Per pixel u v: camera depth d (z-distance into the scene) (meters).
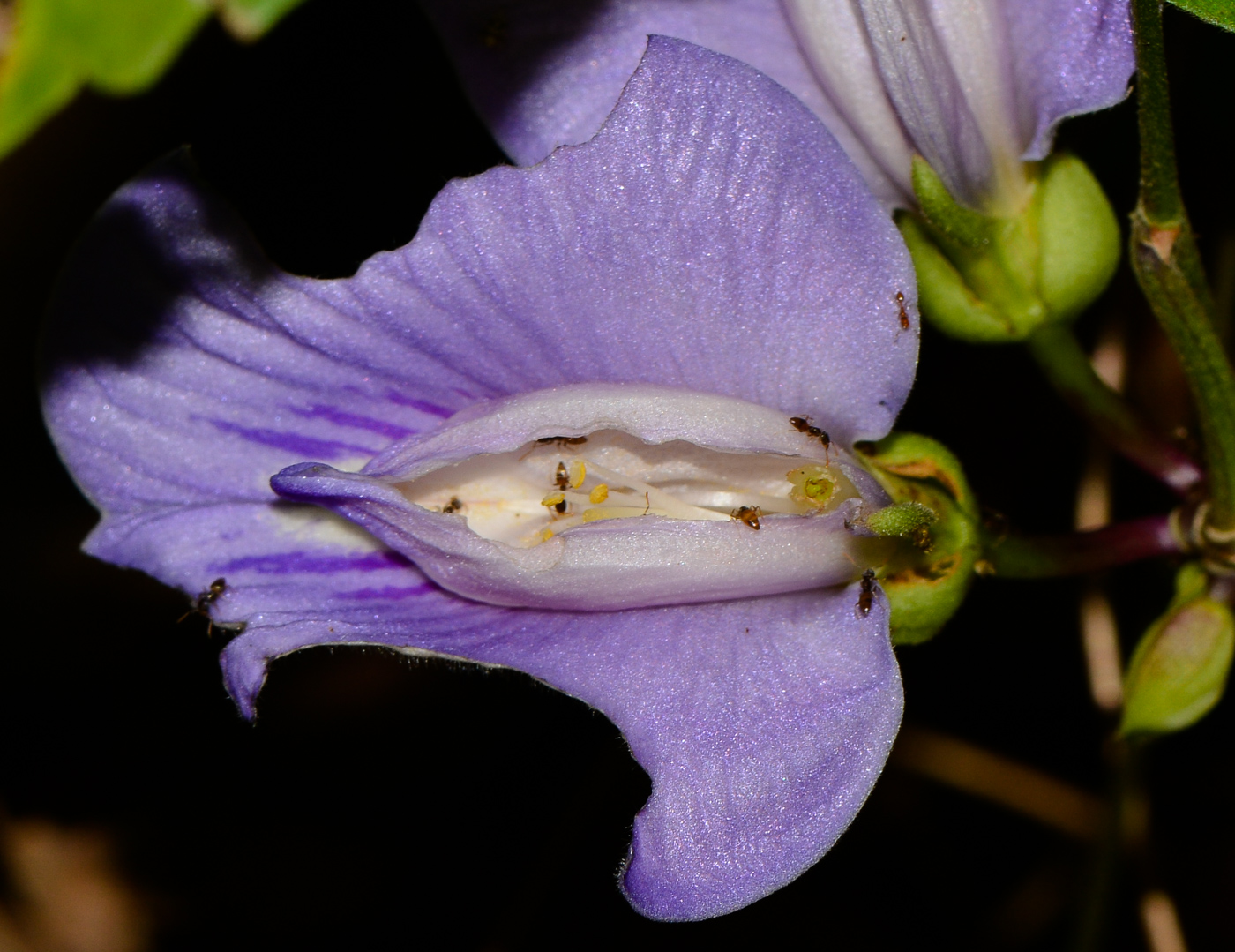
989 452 0.24
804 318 0.19
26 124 0.17
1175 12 0.22
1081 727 0.24
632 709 0.19
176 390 0.19
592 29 0.20
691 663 0.19
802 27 0.19
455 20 0.20
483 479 0.19
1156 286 0.20
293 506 0.19
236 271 0.19
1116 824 0.23
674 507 0.19
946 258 0.20
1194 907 0.24
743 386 0.19
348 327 0.19
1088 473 0.23
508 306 0.19
